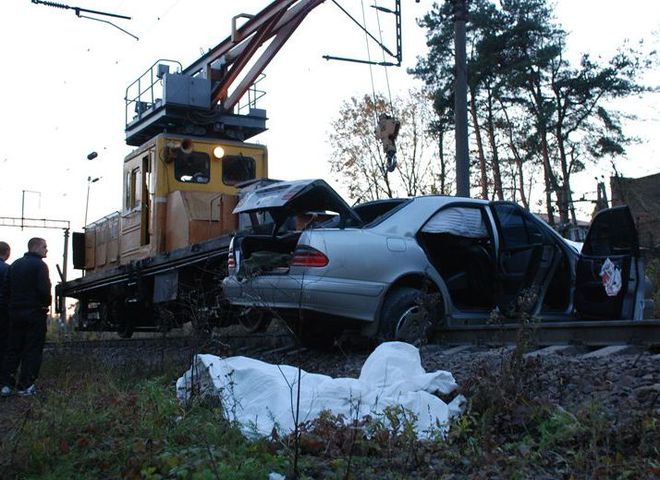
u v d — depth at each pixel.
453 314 8.27
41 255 7.93
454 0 15.38
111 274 13.85
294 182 7.97
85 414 5.03
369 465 4.04
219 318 10.24
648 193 32.97
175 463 3.91
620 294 7.68
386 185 40.22
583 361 5.80
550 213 34.84
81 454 4.38
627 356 5.99
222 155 13.02
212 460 3.71
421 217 8.20
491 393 4.81
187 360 7.52
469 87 38.53
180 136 12.91
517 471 3.82
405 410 4.44
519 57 38.56
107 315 15.55
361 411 4.78
